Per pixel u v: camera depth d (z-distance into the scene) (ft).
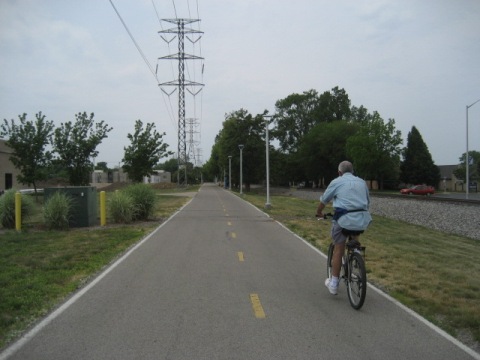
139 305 20.94
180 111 216.74
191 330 17.52
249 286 24.84
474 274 29.81
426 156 287.48
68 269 28.81
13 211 51.57
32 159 86.07
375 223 72.79
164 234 47.11
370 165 231.91
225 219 64.85
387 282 25.95
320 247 39.22
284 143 319.47
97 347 15.74
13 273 26.96
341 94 308.19
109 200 60.29
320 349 15.66
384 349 15.71
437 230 71.31
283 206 99.09
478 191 268.41
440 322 18.76
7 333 17.03
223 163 268.00
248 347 15.79
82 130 88.43
